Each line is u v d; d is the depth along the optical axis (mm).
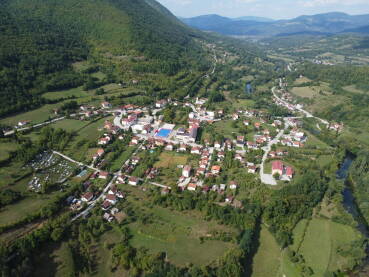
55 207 126875
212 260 107562
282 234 119438
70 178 153000
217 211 130125
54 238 111188
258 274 105875
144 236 118625
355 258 112188
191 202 135750
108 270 102750
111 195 138000
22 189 138875
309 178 159875
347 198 159625
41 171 155250
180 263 105438
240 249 109500
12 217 120500
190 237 119062
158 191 146375
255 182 157750
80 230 116875
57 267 102125
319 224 132250
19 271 95062
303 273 105938
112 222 124688
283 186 157375
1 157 157375
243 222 125312
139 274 102000
